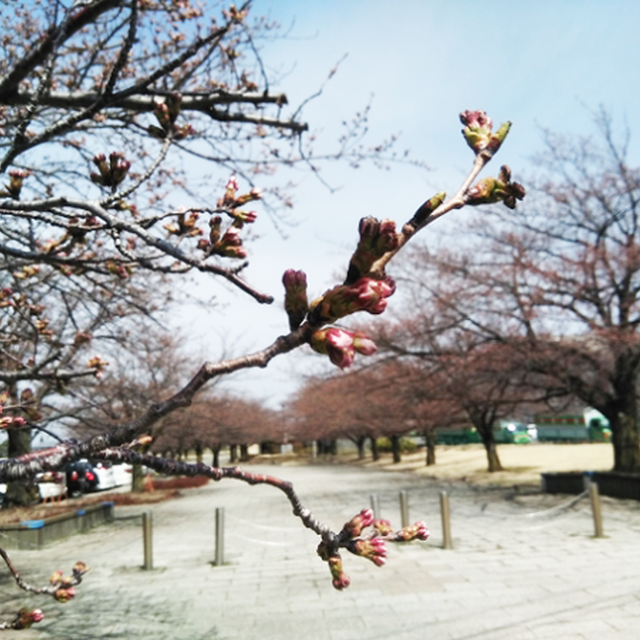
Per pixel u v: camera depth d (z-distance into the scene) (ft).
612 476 43.70
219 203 7.49
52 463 3.85
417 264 48.08
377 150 23.72
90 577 26.96
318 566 27.61
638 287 42.96
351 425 113.09
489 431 74.33
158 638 18.52
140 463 4.64
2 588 24.91
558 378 44.80
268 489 74.54
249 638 18.29
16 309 13.20
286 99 18.12
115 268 10.58
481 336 46.88
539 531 32.63
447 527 29.68
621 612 18.40
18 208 8.18
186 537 38.14
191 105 17.85
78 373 11.03
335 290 2.97
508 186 3.40
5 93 12.54
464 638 17.21
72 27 10.94
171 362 59.11
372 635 17.95
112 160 7.26
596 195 43.09
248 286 6.41
